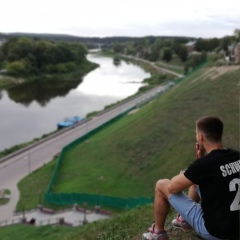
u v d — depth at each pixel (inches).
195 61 5191.9
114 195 1411.2
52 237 1064.8
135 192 1414.9
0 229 1195.3
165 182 223.3
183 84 2709.2
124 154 1770.4
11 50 6427.2
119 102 3833.7
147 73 7190.0
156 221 231.9
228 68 2502.5
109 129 2391.7
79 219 1186.0
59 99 4414.4
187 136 1702.8
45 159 2133.4
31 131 2947.8
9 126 3078.2
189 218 205.9
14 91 4963.1
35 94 4768.7
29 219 1250.0
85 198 1349.7
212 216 188.5
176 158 1555.1
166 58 7544.3
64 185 1608.0
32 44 6722.4
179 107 2075.5
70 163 1904.5
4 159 2140.7
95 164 1766.7
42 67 6550.2
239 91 1957.4
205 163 190.4
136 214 434.0
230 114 1766.7
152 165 1583.4
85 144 2148.1
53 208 1366.9
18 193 1614.2
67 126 2903.5
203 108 1951.3
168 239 247.8
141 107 2920.8
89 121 3051.2
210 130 196.2
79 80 6230.3
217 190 186.2
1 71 5846.5
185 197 214.5
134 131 2009.1
